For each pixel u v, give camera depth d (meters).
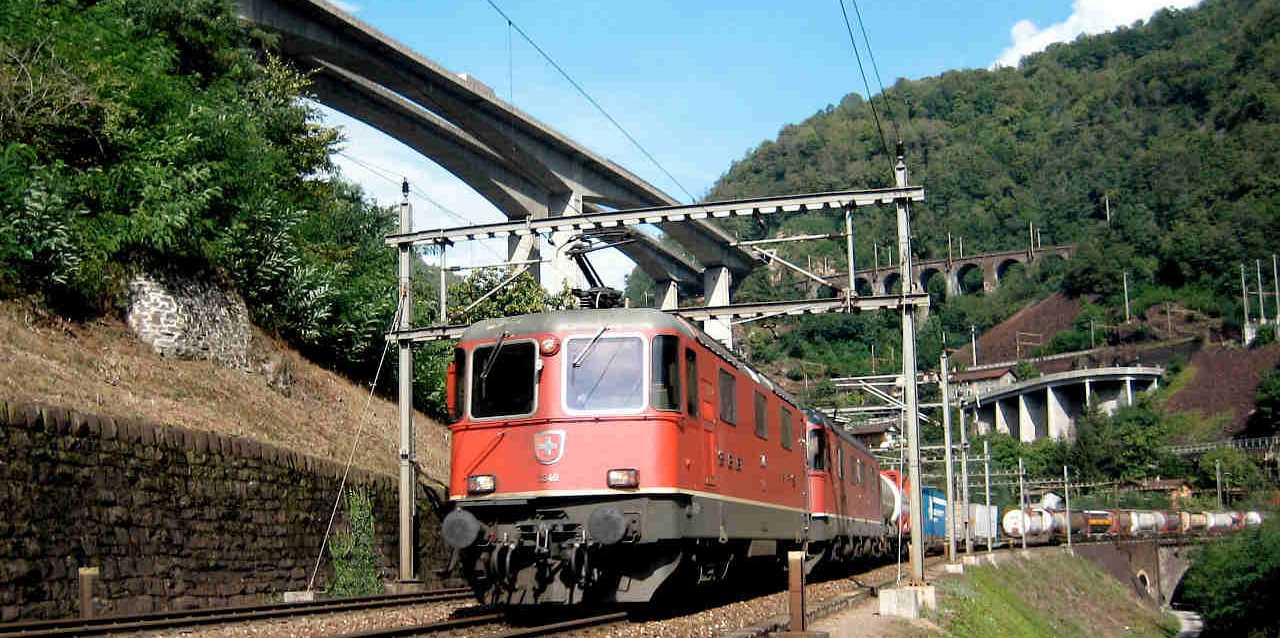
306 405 29.86
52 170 23.55
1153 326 171.75
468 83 57.50
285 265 32.16
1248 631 60.31
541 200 70.44
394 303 36.09
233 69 35.31
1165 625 69.50
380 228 44.59
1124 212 198.38
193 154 28.69
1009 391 155.38
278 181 35.19
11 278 21.95
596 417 15.12
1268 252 174.25
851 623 17.69
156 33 31.08
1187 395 147.62
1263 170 190.88
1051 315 190.00
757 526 19.53
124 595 16.84
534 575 15.16
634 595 15.38
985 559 47.53
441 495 28.59
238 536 19.86
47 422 15.77
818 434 26.41
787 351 132.12
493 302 39.47
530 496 15.10
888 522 41.06
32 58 24.75
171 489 18.27
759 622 16.14
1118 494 112.62
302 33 47.91
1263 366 144.75
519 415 15.43
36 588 15.12
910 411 20.77
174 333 25.48
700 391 16.48
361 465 27.44
